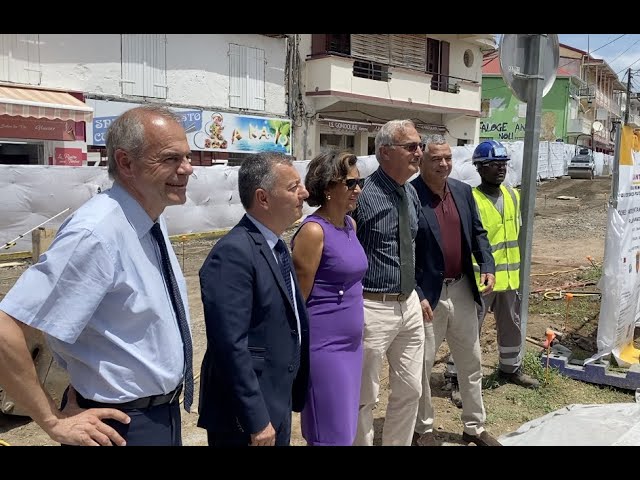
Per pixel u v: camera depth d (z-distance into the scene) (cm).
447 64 2488
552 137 4041
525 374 493
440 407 453
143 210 199
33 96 1306
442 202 374
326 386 284
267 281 233
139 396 199
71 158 1420
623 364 505
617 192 483
